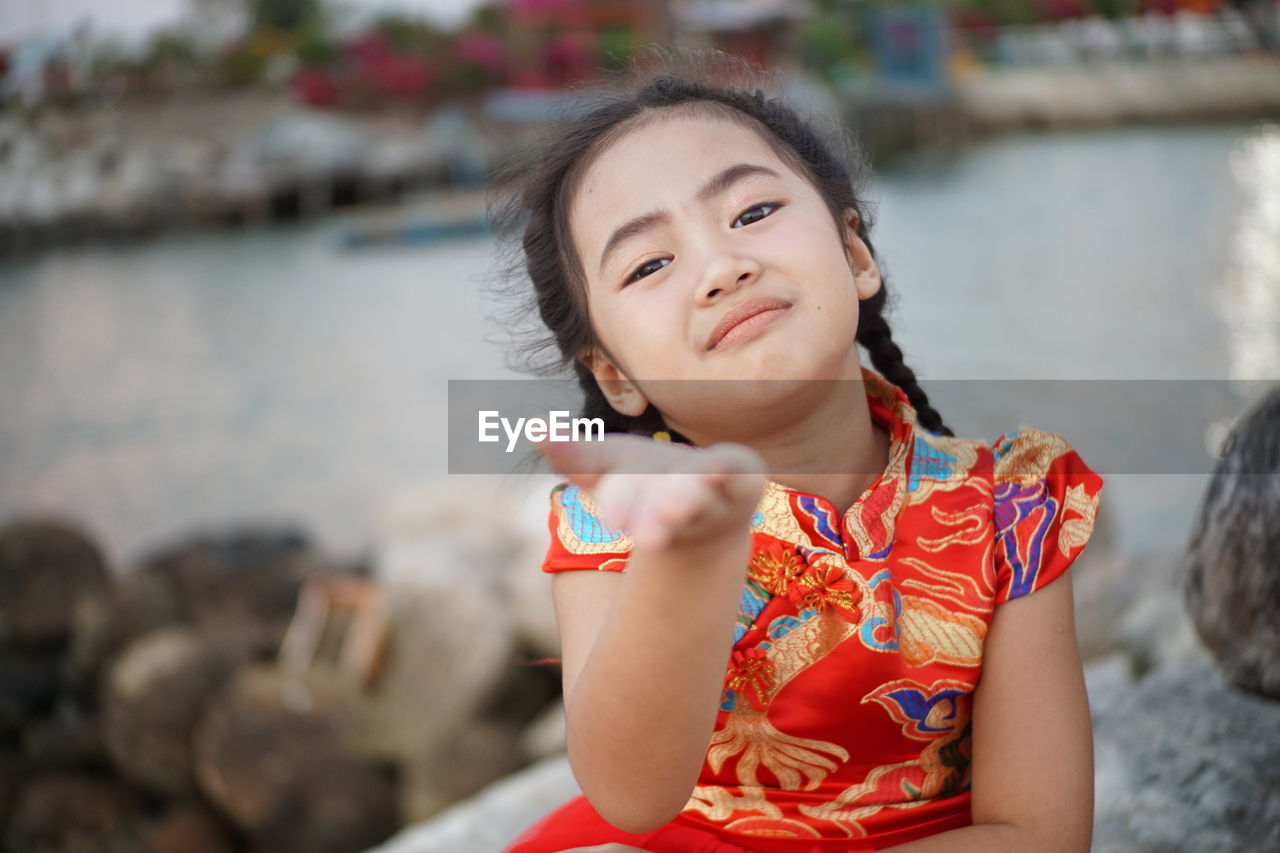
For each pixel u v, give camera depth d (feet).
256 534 23.48
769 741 3.77
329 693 18.19
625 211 3.62
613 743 3.03
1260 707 5.88
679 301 3.46
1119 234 52.75
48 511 33.47
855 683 3.64
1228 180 66.64
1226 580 5.08
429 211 83.30
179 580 21.83
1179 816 5.18
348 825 16.56
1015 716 3.70
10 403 44.75
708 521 2.52
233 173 94.53
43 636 21.83
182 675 18.39
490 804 7.27
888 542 3.74
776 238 3.46
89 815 17.98
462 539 20.39
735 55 4.95
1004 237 55.11
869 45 110.42
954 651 3.69
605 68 4.93
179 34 123.75
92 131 103.76
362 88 107.86
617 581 3.70
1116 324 37.35
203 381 46.14
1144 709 6.09
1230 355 32.32
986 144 96.32
